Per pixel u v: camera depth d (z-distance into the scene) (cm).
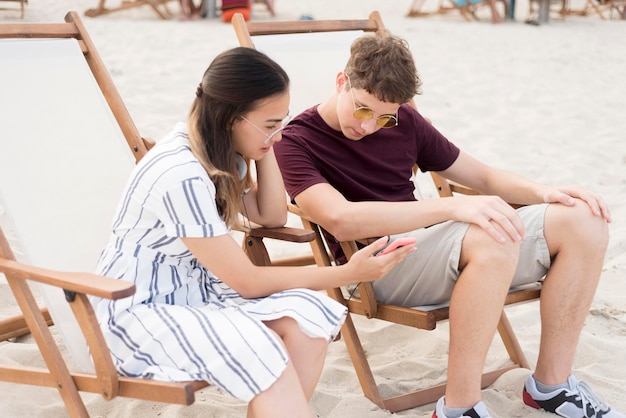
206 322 195
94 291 179
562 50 934
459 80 757
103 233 243
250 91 201
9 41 254
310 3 1255
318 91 306
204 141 206
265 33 302
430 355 293
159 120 565
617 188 475
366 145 262
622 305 330
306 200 246
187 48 837
